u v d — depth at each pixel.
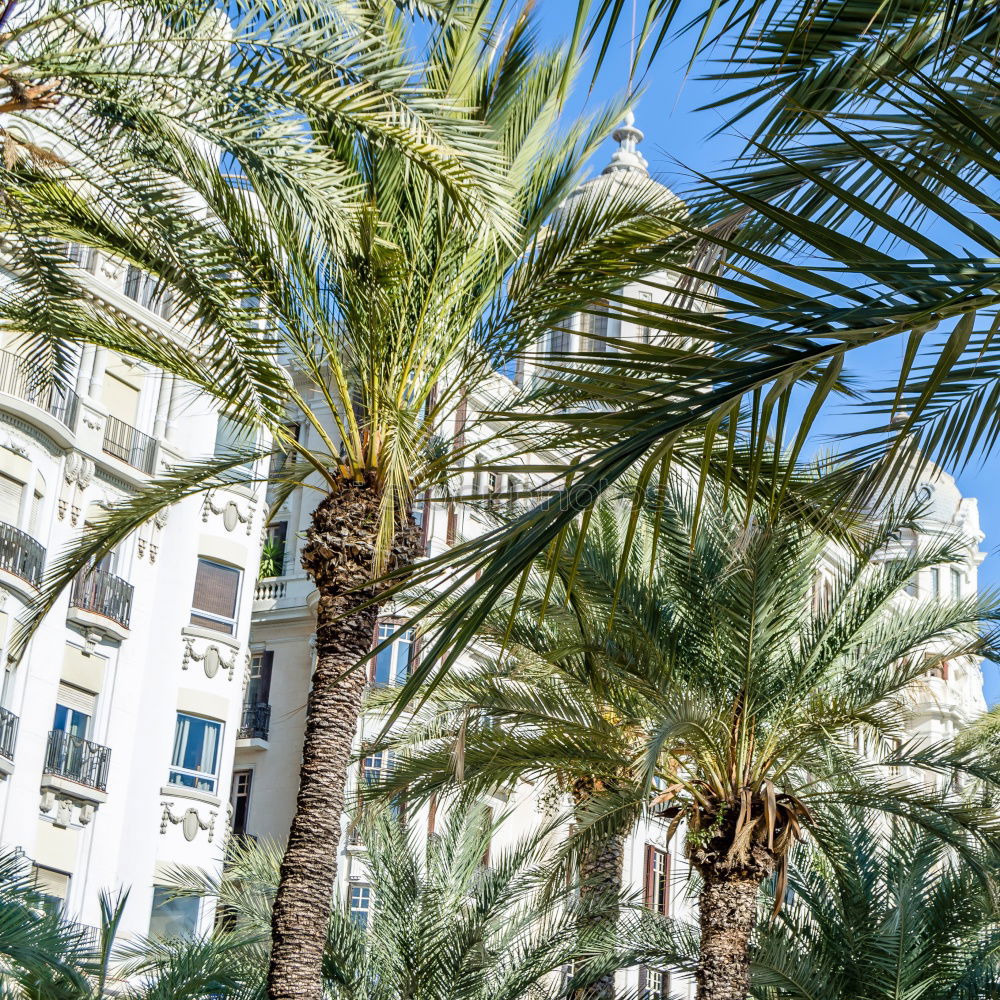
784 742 18.91
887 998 20.19
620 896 21.28
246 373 14.27
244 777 37.97
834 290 4.81
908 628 19.25
